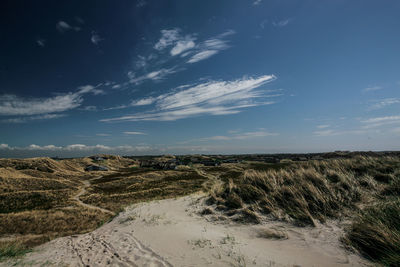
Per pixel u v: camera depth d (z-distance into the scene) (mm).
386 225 4664
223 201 10562
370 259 3898
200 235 6496
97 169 93250
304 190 8555
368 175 9000
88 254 6000
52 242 8852
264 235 6074
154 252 5449
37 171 62281
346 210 6484
